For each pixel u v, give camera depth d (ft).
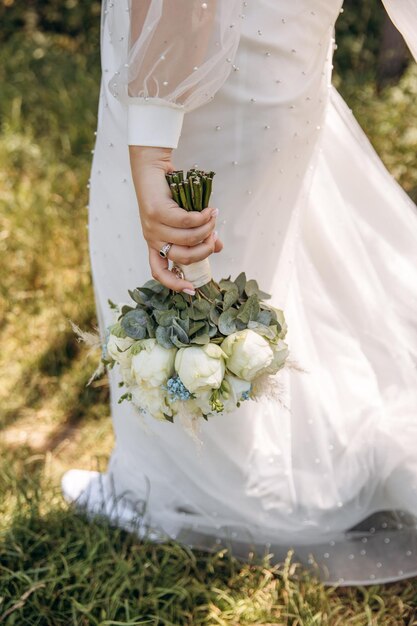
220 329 5.01
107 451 8.79
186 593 6.72
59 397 9.55
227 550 7.16
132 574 6.95
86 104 15.28
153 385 4.99
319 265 6.94
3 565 7.05
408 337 6.97
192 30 4.99
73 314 10.43
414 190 12.25
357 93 15.49
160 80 5.08
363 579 7.05
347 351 7.04
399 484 6.72
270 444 6.87
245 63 5.52
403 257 6.95
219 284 5.30
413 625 6.65
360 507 6.96
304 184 6.26
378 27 19.11
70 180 12.75
